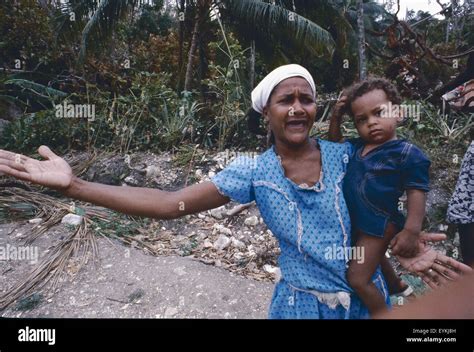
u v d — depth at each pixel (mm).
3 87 7934
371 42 12641
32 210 4422
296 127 1459
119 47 10398
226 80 5844
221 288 3188
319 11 7484
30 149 5941
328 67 9500
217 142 5789
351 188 1471
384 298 1482
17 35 8773
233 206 4457
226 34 7598
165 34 11945
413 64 6523
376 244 1446
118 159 5340
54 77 9000
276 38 7246
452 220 2162
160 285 3207
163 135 5602
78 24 7309
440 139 5203
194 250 3842
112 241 3875
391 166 1438
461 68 6242
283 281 1540
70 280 3334
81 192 1400
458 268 1419
